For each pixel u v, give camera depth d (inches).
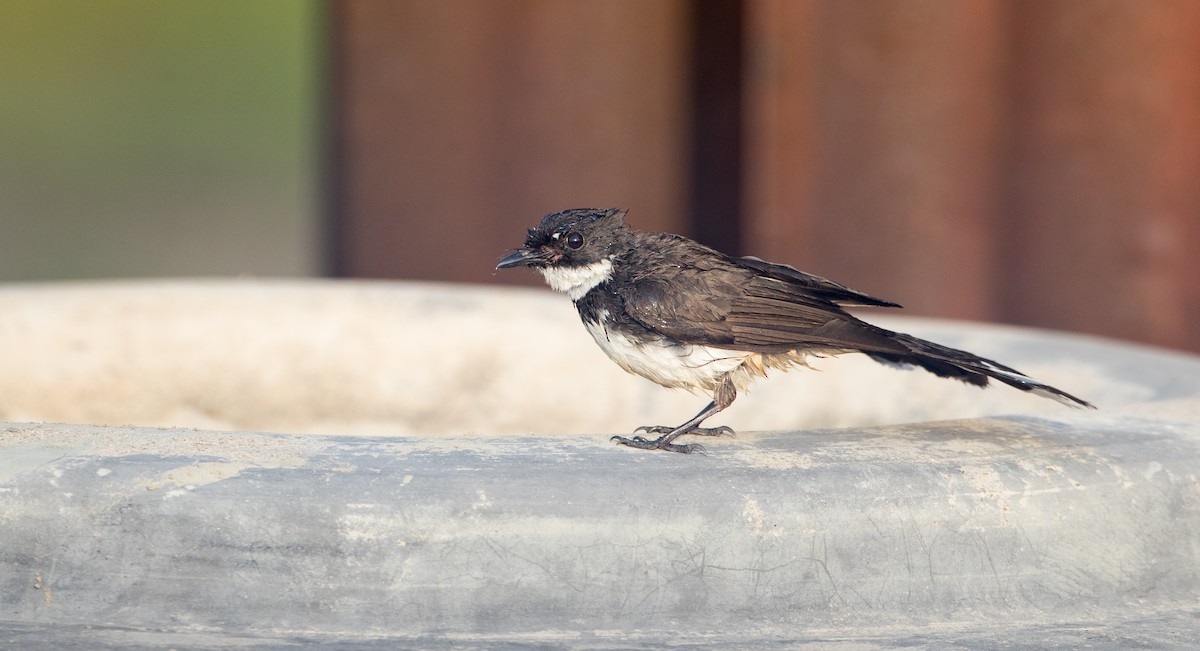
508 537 206.5
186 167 1253.7
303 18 1325.0
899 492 220.5
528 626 206.2
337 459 216.7
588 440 236.4
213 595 203.3
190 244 1142.3
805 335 287.6
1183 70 555.2
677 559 209.9
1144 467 237.3
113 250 1129.4
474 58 652.1
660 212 652.1
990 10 576.1
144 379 390.6
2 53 1333.7
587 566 207.8
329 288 434.0
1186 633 215.5
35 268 1090.1
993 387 348.5
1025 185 577.9
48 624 199.8
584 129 642.8
